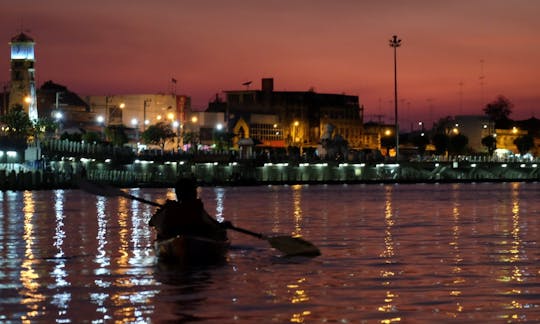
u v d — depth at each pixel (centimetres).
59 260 3791
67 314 2527
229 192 14650
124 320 2450
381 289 2953
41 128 18725
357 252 4134
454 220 6806
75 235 5181
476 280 3161
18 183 13625
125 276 3262
